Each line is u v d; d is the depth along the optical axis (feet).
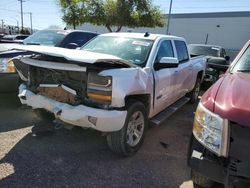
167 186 10.68
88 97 11.05
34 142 13.37
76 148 13.11
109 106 10.87
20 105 16.72
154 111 14.62
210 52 37.01
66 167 11.39
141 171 11.59
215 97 8.83
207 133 8.41
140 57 14.17
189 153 9.16
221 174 8.15
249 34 125.90
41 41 27.17
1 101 16.19
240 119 7.60
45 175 10.69
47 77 12.38
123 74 11.19
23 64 13.42
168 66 14.25
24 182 10.14
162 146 14.33
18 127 14.89
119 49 15.05
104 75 10.64
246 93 8.52
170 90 16.37
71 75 11.50
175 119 19.33
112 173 11.23
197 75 23.07
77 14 82.28
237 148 7.75
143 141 13.61
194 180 10.26
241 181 7.68
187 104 23.66
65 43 26.27
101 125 10.86
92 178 10.76
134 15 81.71
